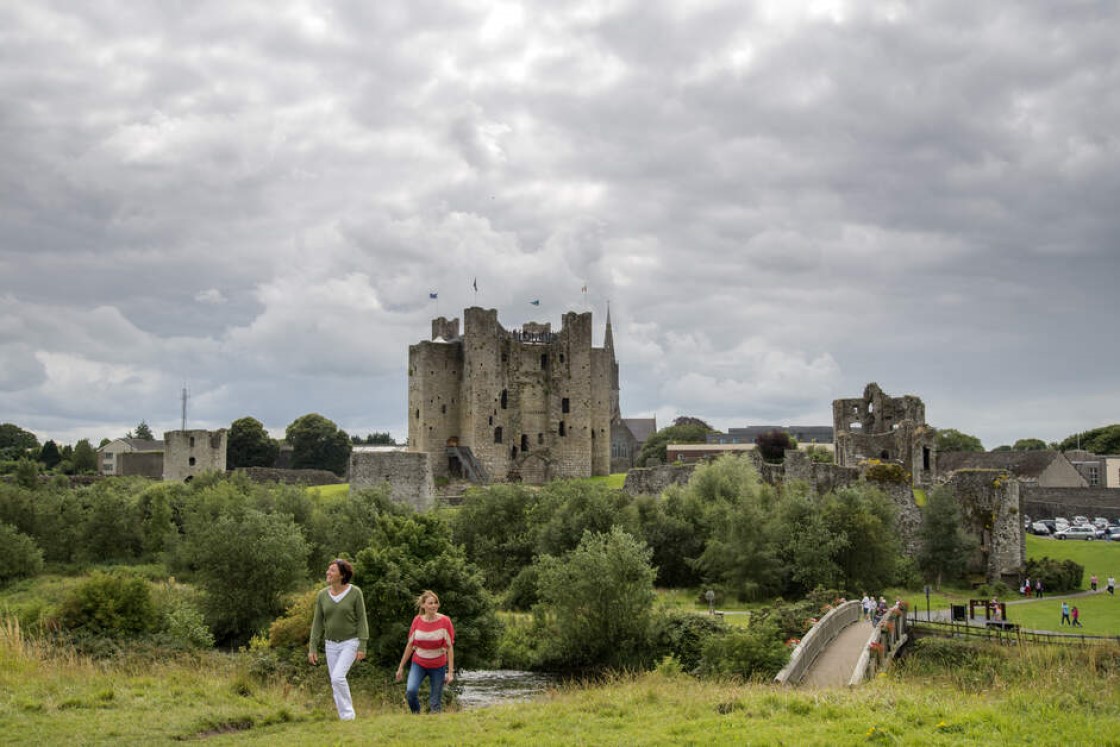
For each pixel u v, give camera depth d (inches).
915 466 3796.8
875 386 4178.2
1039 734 734.5
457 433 5418.3
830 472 3614.7
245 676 1028.5
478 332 5285.4
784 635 1867.6
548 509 3467.0
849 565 2987.2
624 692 952.3
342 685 811.4
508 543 3339.1
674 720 796.0
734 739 717.9
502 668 2222.0
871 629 2041.1
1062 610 2427.4
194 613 2181.3
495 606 2679.6
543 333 5708.7
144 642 1549.0
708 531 3253.0
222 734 775.1
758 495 3358.8
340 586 832.9
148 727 778.8
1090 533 3907.5
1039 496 4552.2
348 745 714.2
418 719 811.4
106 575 2085.4
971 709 815.7
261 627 2480.3
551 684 1953.7
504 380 5383.9
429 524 2217.0
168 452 5428.2
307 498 3858.3
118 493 4192.9
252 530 2608.3
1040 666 1492.4
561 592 2223.2
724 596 2891.2
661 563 3216.0
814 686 1152.8
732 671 1617.9
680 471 4057.6
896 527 3371.1
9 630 1139.9
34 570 3408.0
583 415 5511.8
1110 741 708.7
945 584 3216.0
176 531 3843.5
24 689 897.5
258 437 6993.1
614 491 3548.2
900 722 763.4
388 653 1942.7
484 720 807.7
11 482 4901.6
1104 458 5625.0
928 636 2043.6
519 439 5388.8
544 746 702.5
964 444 7219.5
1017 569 3221.0
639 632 2176.4
